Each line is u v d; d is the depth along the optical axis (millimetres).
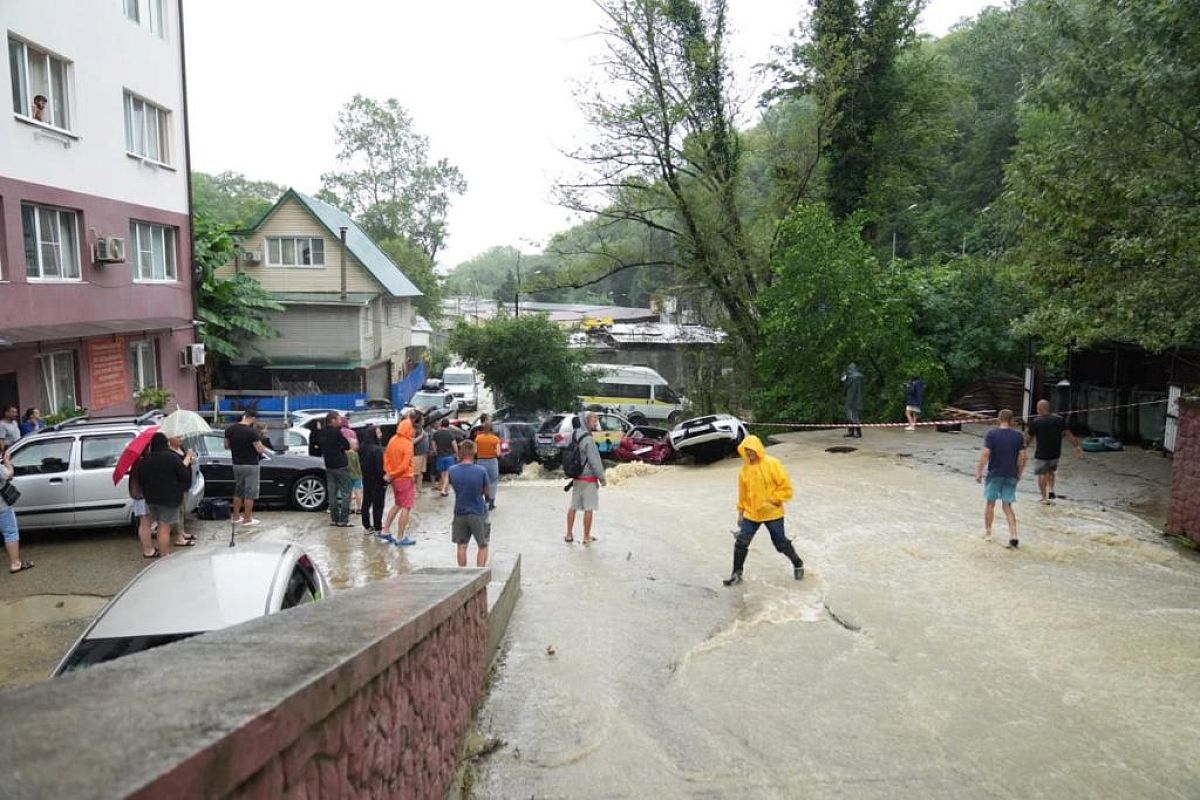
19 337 14984
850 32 29469
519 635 8422
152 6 20922
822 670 7523
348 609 3764
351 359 34625
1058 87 14539
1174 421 17516
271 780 1994
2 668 7797
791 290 23750
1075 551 11297
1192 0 12414
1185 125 13352
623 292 87875
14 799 1255
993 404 24469
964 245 40812
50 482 11898
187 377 22922
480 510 9914
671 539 12977
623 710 6617
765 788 5434
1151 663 7590
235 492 13922
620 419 27984
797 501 14844
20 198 15695
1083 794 5402
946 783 5527
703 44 26562
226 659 2381
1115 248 13391
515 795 5234
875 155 31156
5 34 15227
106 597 9742
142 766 1441
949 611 9086
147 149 20766
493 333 31891
